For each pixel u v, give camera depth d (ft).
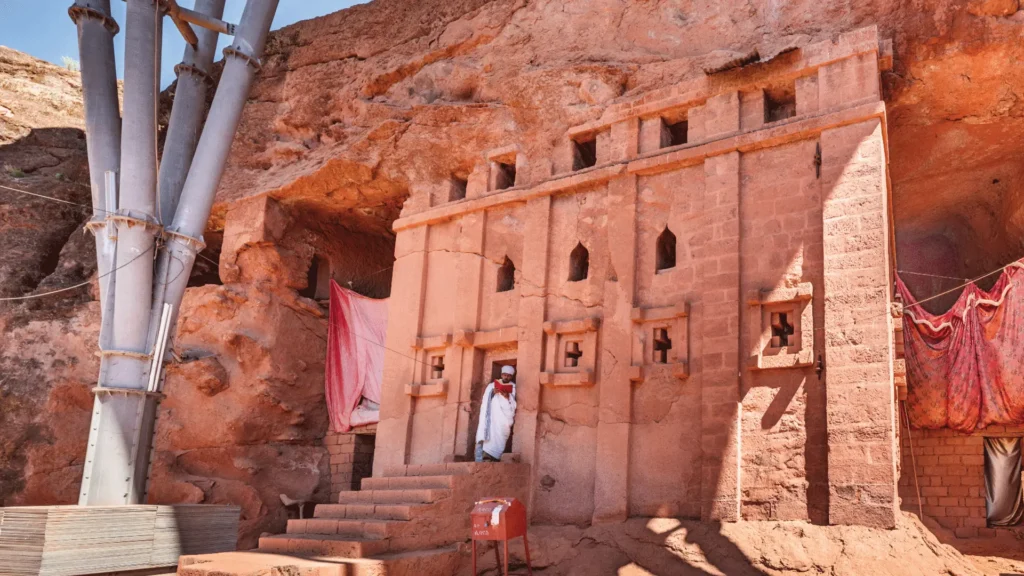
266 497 58.65
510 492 43.78
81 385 60.34
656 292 43.73
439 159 54.95
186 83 53.47
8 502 57.06
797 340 38.65
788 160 41.27
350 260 66.95
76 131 80.28
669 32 49.03
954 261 61.72
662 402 41.63
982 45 41.63
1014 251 53.72
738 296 40.40
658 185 45.27
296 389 61.31
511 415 46.06
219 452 58.95
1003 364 44.60
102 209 46.47
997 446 49.01
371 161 56.95
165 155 51.72
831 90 40.86
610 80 48.98
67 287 66.28
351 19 63.41
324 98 62.49
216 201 63.36
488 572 39.27
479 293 50.55
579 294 46.42
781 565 34.47
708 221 42.47
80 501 42.83
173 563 41.73
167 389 60.03
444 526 40.22
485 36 55.67
